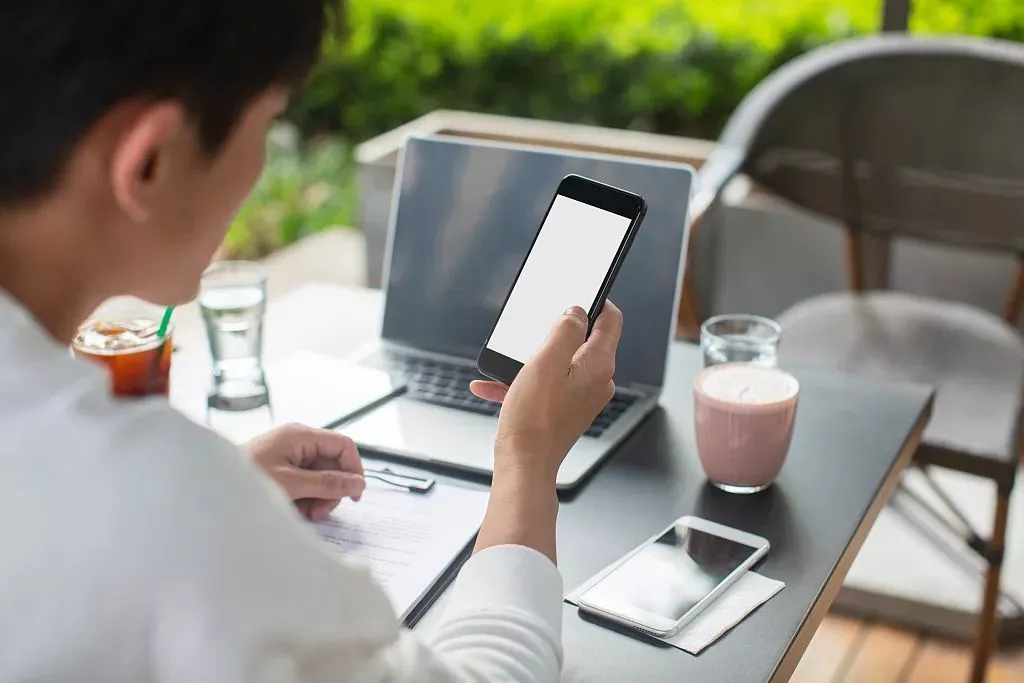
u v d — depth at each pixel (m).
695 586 0.88
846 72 2.08
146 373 1.05
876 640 1.91
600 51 3.24
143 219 0.57
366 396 1.18
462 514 0.97
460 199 1.31
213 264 1.22
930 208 2.09
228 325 1.17
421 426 1.13
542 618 0.70
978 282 2.54
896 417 1.17
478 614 0.69
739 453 1.00
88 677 0.51
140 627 0.51
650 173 1.23
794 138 2.11
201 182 0.59
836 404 1.20
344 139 3.81
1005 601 1.93
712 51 3.09
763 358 1.16
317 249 3.22
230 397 1.15
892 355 1.81
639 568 0.90
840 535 0.96
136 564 0.50
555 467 0.81
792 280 2.65
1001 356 1.81
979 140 2.03
